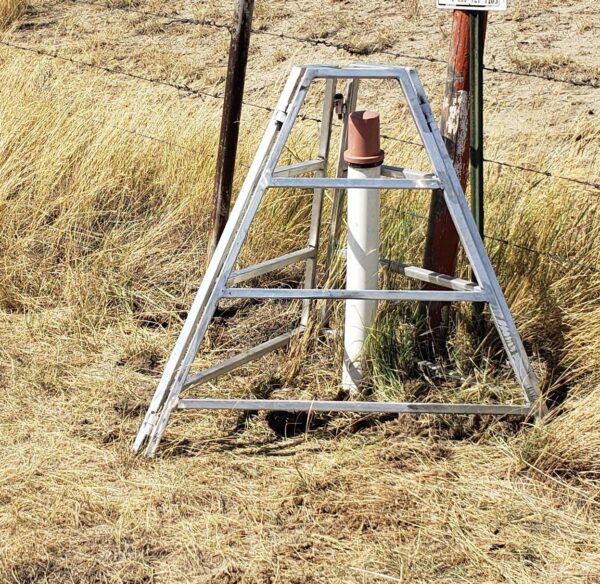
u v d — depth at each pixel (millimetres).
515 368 3910
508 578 3146
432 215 4195
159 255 5562
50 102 6836
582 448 3709
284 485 3645
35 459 3791
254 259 5371
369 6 11438
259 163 3861
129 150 6246
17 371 4469
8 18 11375
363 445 3898
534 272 4527
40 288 5250
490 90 8781
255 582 3145
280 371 4441
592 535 3359
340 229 4977
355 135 3938
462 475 3689
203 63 9922
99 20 11523
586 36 10133
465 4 3854
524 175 5578
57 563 3242
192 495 3578
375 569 3205
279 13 11281
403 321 4414
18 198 5902
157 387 4113
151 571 3205
